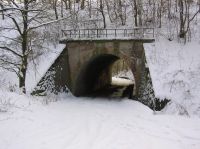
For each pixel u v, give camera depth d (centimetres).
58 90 2786
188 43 2630
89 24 3350
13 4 2231
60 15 3612
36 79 2623
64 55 2875
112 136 1510
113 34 2853
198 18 3077
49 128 1556
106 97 2969
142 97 2473
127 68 5419
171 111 2008
